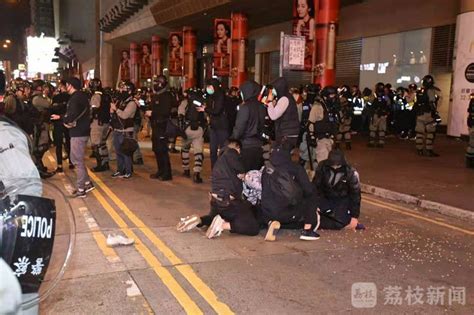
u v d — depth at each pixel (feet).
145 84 138.41
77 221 22.18
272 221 20.13
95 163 41.16
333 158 20.93
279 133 26.13
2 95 13.03
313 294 14.44
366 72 69.21
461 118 51.24
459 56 50.78
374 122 49.93
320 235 20.72
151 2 105.29
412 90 57.00
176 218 23.18
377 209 26.05
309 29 55.42
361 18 68.95
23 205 7.29
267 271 16.26
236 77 79.05
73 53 178.60
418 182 31.40
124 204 25.91
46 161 41.27
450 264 17.42
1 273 6.83
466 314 13.39
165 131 32.65
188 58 100.63
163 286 14.78
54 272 8.97
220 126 30.99
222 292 14.43
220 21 79.15
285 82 25.96
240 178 20.53
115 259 17.06
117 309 13.14
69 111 26.48
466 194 27.86
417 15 59.93
